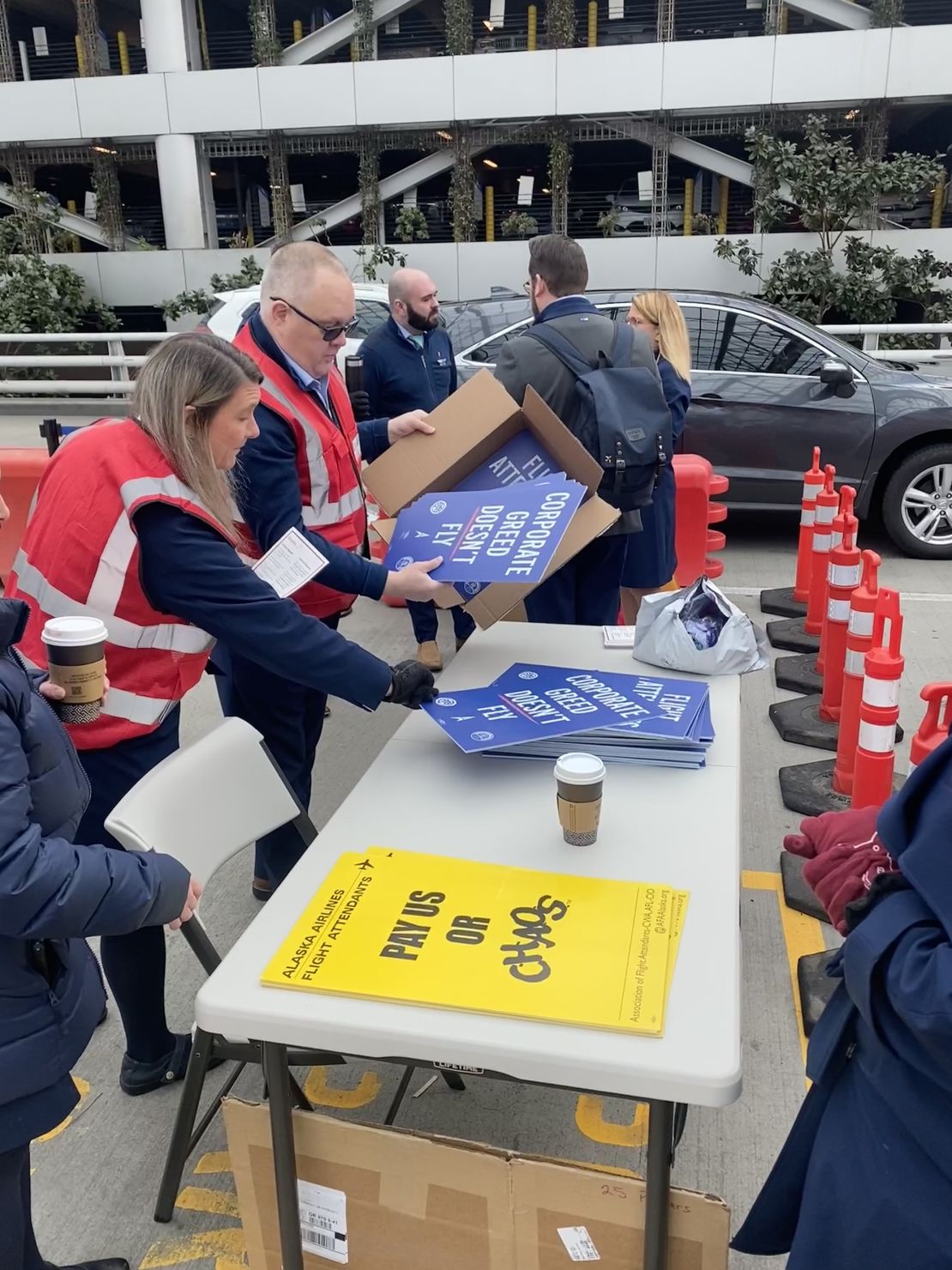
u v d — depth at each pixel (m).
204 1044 1.92
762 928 2.96
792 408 6.46
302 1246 1.56
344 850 1.73
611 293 6.73
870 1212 1.20
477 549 2.26
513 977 1.39
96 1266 1.86
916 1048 1.12
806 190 12.53
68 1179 2.15
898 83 13.02
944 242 12.86
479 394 2.63
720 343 6.59
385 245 14.89
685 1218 1.36
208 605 1.90
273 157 15.05
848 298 12.62
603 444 3.25
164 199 15.16
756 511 6.67
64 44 16.56
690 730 2.06
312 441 2.56
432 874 1.64
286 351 2.52
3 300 14.23
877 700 2.85
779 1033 2.54
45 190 17.39
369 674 2.05
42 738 1.40
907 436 6.43
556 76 13.71
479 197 15.30
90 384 11.41
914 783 1.09
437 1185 1.45
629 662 2.60
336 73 14.20
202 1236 2.01
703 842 1.75
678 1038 1.28
